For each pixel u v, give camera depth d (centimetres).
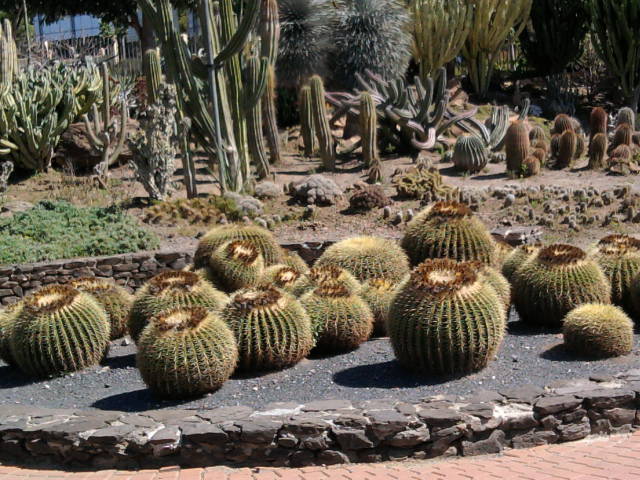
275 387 525
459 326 508
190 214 1034
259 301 545
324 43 1638
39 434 479
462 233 643
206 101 1198
